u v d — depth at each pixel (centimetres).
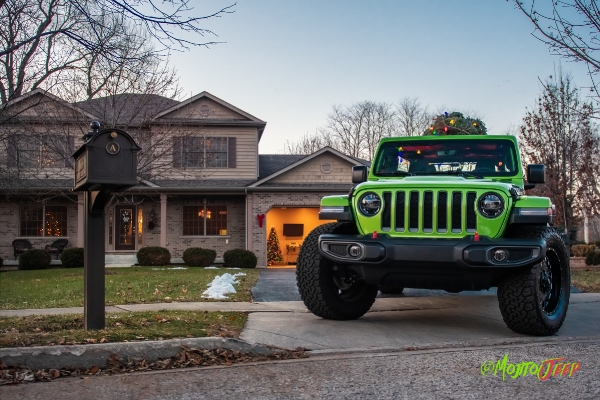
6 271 1802
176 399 372
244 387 399
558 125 2097
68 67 1038
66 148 1570
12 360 433
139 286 1082
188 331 543
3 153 1595
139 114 1678
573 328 645
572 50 1005
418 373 436
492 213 565
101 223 545
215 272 1527
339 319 662
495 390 390
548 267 626
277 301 852
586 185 2150
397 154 732
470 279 568
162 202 2127
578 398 371
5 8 875
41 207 2188
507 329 629
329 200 620
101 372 443
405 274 581
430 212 577
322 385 404
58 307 826
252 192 2183
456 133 774
